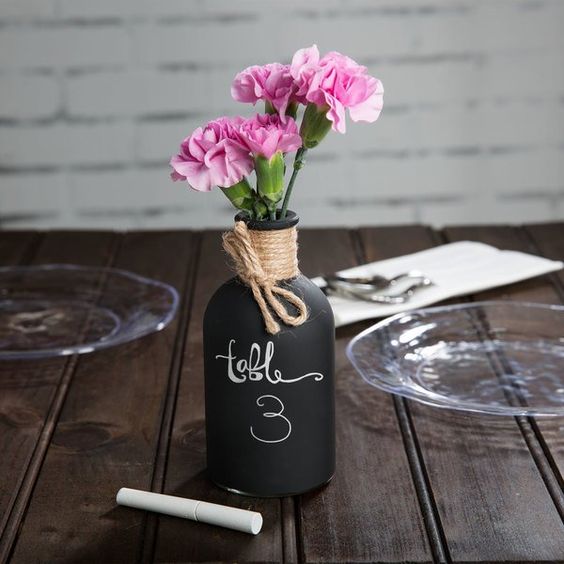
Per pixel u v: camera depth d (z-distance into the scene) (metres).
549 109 3.23
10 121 3.20
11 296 1.81
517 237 2.16
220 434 1.12
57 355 1.54
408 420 1.32
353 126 3.22
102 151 3.24
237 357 1.09
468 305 1.67
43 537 1.06
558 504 1.11
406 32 3.16
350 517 1.09
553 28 3.16
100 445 1.26
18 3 3.11
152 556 1.02
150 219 3.30
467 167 3.27
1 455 1.24
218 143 1.03
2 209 3.28
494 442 1.26
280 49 3.17
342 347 1.57
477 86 3.20
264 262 1.08
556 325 1.61
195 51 3.16
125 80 3.18
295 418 1.11
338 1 3.13
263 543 1.04
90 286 1.84
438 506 1.11
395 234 2.19
